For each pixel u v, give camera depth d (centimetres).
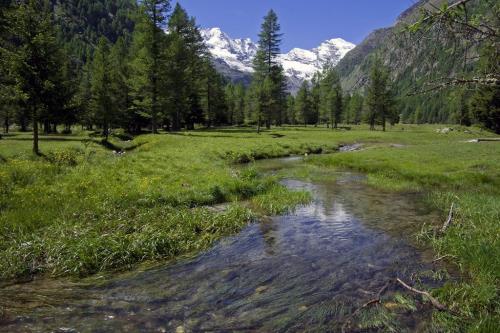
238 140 4425
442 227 1142
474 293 686
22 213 1116
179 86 5828
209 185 1672
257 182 1900
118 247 932
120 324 612
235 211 1327
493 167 2347
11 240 963
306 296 722
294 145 4403
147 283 792
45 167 1806
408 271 847
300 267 876
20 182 1504
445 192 1798
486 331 562
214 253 989
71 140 4284
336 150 4609
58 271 842
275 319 636
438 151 3325
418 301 696
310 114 10238
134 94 4981
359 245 1039
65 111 3234
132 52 6162
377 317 637
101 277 827
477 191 1798
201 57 6938
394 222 1285
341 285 772
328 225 1256
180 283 791
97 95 5197
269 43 7531
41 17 3011
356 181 2267
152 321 624
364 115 10250
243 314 653
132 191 1438
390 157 3095
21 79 2836
